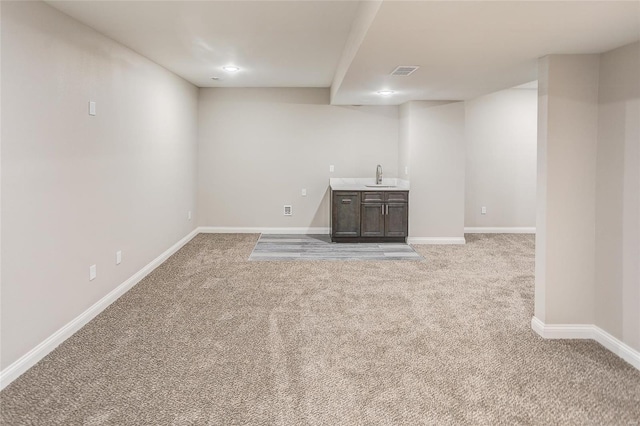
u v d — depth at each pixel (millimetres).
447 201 6836
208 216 7637
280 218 7664
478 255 6082
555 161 3303
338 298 4285
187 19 3514
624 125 3018
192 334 3412
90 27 3674
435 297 4328
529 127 7594
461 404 2482
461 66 3768
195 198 7387
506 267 5441
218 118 7477
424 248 6531
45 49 3033
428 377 2785
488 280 4895
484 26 2562
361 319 3750
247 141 7523
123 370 2840
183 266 5418
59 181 3211
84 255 3586
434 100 6660
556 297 3381
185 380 2723
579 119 3275
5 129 2635
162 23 3594
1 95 2598
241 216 7648
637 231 2932
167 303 4098
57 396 2527
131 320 3686
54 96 3141
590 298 3379
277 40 4152
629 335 3010
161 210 5562
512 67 3781
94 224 3756
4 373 2629
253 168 7574
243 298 4262
